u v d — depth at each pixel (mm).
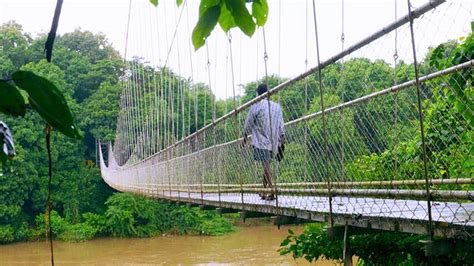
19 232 27266
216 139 6316
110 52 35938
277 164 4535
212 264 19844
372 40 2844
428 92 2963
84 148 30281
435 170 3113
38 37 33094
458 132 2943
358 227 3275
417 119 3062
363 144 3424
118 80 33094
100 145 30281
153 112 16641
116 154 23734
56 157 28750
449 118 2955
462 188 3230
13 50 30609
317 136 3914
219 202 5520
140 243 25969
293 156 4336
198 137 7078
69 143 29297
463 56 2910
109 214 27688
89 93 33031
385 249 4043
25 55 30984
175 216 28094
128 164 17234
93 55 35312
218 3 916
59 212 30000
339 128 3660
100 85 32062
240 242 24156
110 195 30172
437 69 2961
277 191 4363
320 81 3371
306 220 4227
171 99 12797
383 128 3240
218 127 6285
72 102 31094
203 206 6910
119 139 23094
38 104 645
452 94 2867
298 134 4270
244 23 914
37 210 29109
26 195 27953
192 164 7301
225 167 5758
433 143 3055
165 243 25500
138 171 13148
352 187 3564
